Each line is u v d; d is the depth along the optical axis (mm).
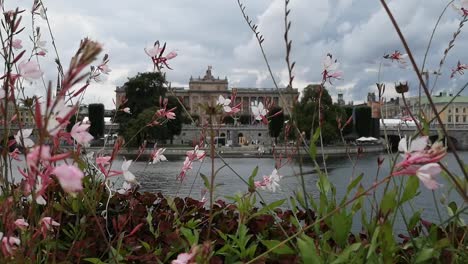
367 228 2322
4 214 1834
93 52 1013
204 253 1438
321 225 3354
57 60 3254
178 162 27672
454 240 2781
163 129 51469
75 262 2873
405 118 3475
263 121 3531
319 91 2984
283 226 3559
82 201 3377
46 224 1897
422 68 2695
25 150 1747
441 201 2969
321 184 2637
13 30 2195
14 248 1774
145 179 12633
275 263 2826
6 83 1948
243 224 2930
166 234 3283
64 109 1311
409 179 2039
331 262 2158
